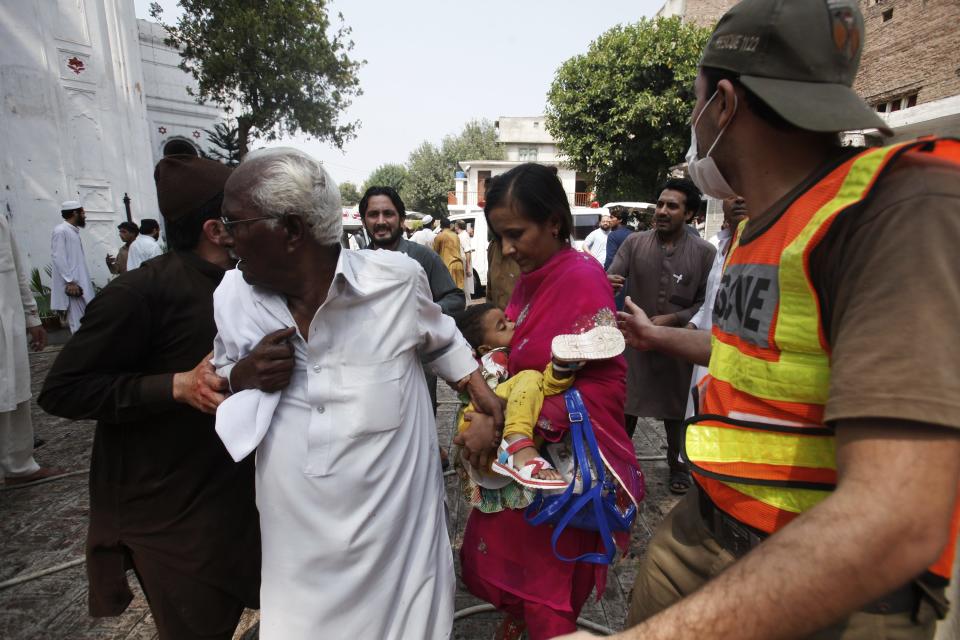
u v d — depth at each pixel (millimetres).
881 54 9078
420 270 1517
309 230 1247
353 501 1332
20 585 2574
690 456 1060
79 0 11328
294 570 1340
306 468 1313
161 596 1561
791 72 865
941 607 831
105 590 1629
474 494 1677
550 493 1522
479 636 2225
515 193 1613
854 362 665
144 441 1527
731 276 1078
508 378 1833
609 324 1543
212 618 1616
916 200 690
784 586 612
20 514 3240
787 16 856
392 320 1378
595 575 1693
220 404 1343
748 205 1016
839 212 768
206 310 1599
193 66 17719
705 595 648
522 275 1793
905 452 614
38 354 7277
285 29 17203
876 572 602
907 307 646
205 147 18375
